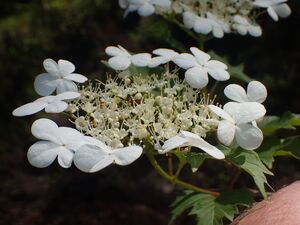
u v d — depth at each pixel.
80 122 0.11
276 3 0.15
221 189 0.13
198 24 0.14
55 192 0.31
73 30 0.43
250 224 0.09
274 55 0.30
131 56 0.12
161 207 0.29
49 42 0.43
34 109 0.10
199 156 0.10
